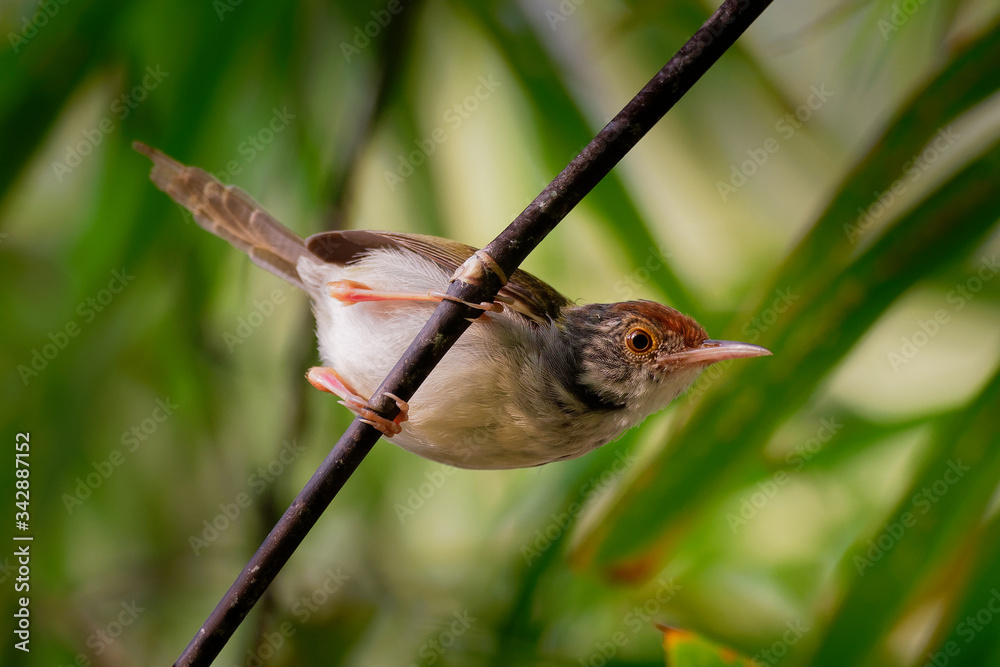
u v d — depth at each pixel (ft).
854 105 32.04
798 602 31.17
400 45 29.94
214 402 32.63
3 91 25.63
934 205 21.12
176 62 27.89
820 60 33.06
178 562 32.83
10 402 29.96
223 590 32.86
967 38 21.16
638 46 32.91
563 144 29.78
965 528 20.51
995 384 20.95
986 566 20.12
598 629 29.78
